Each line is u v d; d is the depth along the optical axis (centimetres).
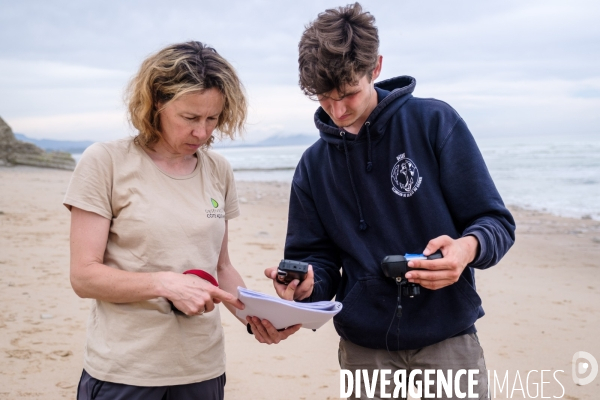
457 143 227
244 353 434
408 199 232
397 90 234
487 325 511
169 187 212
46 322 466
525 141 7862
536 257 803
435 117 233
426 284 205
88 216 203
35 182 1889
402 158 233
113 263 208
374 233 239
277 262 709
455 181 226
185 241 209
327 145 250
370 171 238
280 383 385
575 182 1855
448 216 229
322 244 259
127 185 206
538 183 1866
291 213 265
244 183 2261
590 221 1125
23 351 406
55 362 391
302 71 224
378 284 233
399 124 235
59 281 582
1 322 459
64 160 3169
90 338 211
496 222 219
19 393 346
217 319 226
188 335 212
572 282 663
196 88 193
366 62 213
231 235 904
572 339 475
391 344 233
